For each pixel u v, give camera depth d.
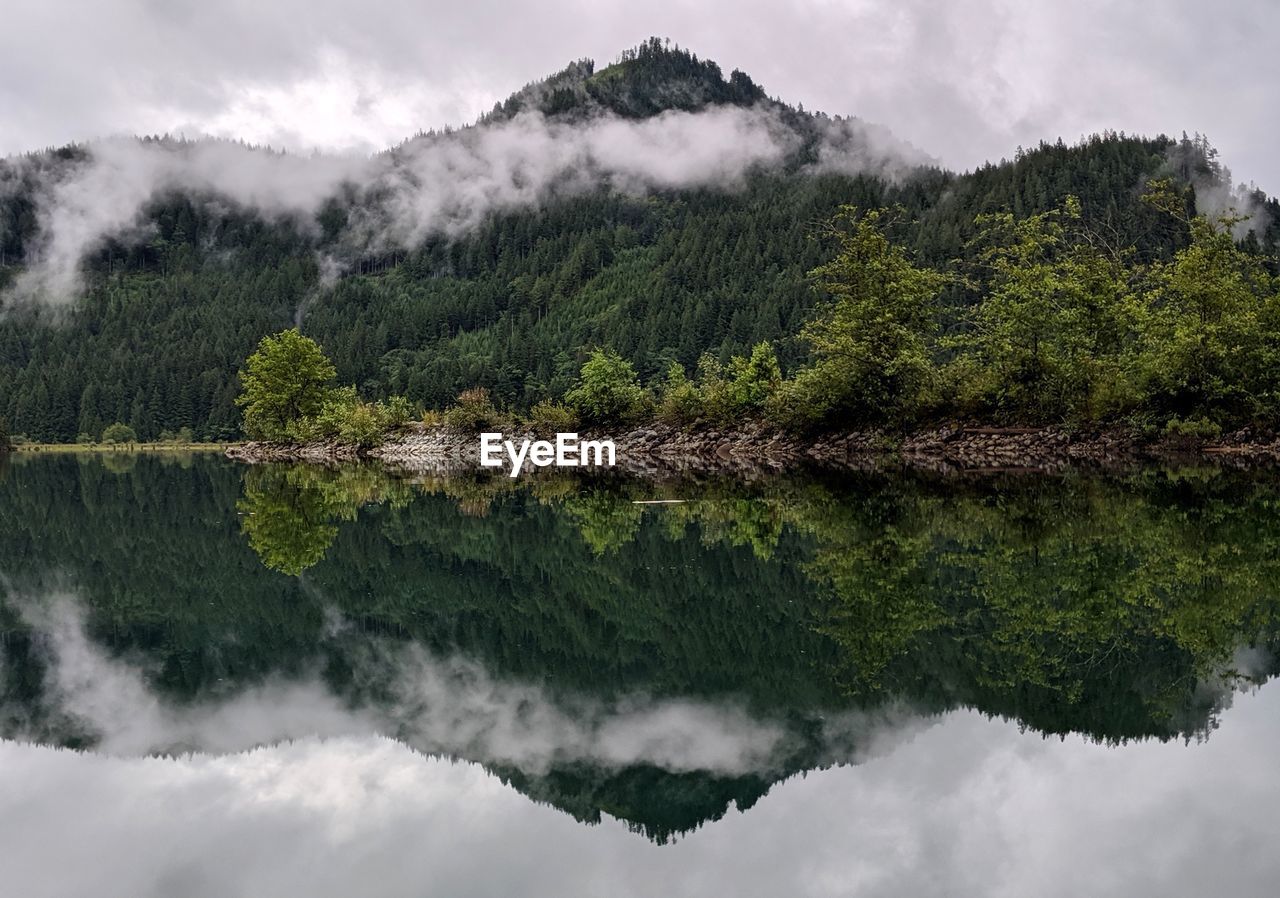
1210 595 9.19
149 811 5.47
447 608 10.98
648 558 13.52
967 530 14.23
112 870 4.65
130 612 11.30
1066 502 17.53
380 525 18.98
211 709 7.46
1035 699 6.63
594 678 7.95
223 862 4.73
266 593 12.22
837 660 7.88
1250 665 7.12
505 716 7.05
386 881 4.47
